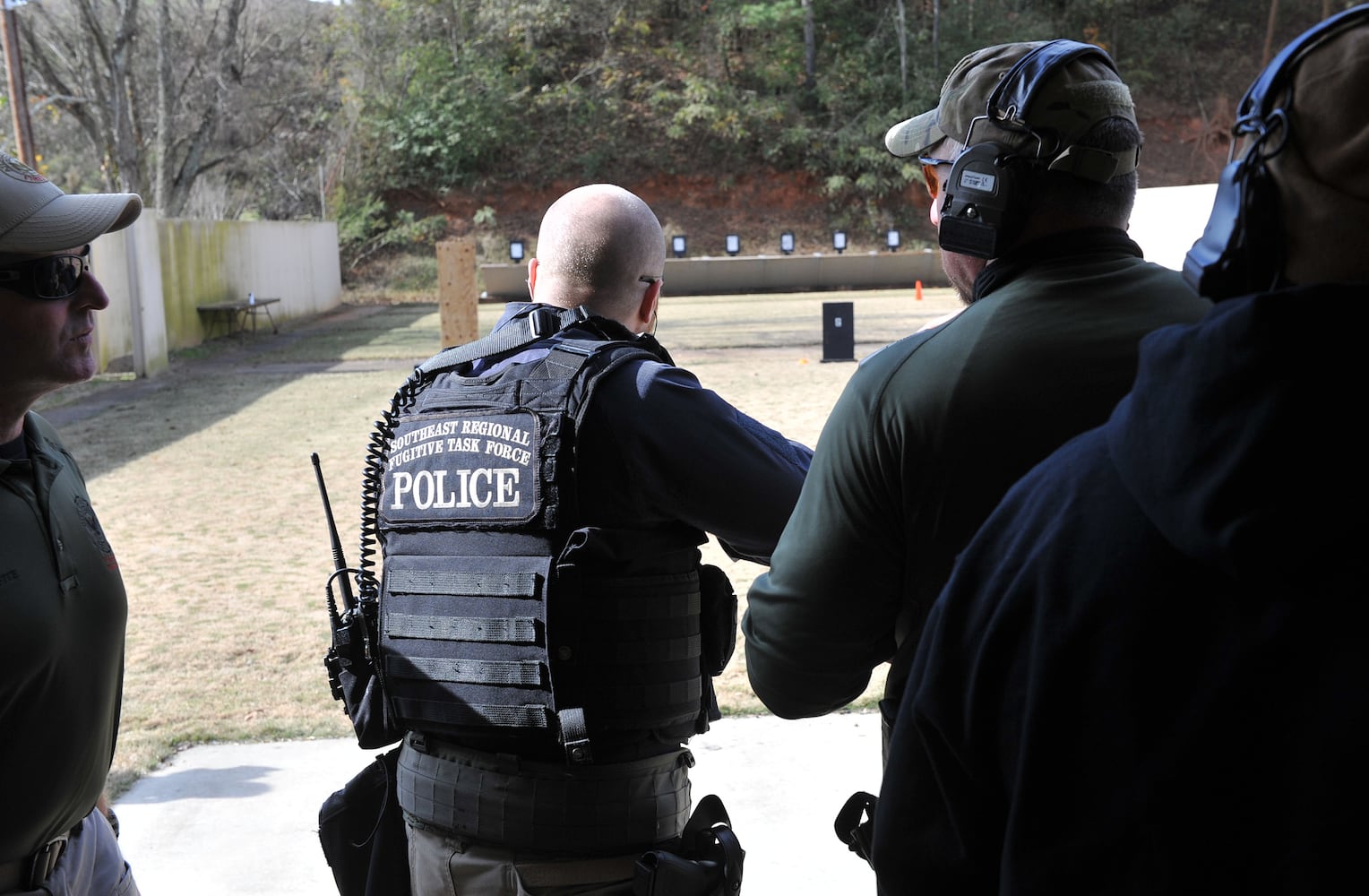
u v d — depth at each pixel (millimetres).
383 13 38125
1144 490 750
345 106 35188
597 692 1659
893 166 37156
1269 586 705
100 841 1911
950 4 39812
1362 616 689
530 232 36875
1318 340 660
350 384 14039
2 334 1644
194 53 30281
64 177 32188
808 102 39000
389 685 1790
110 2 27469
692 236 37531
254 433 10812
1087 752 777
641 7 41188
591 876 1679
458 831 1709
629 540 1681
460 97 37156
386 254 35156
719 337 18516
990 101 1357
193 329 18969
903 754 958
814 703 1533
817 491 1400
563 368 1715
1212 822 725
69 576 1694
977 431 1274
